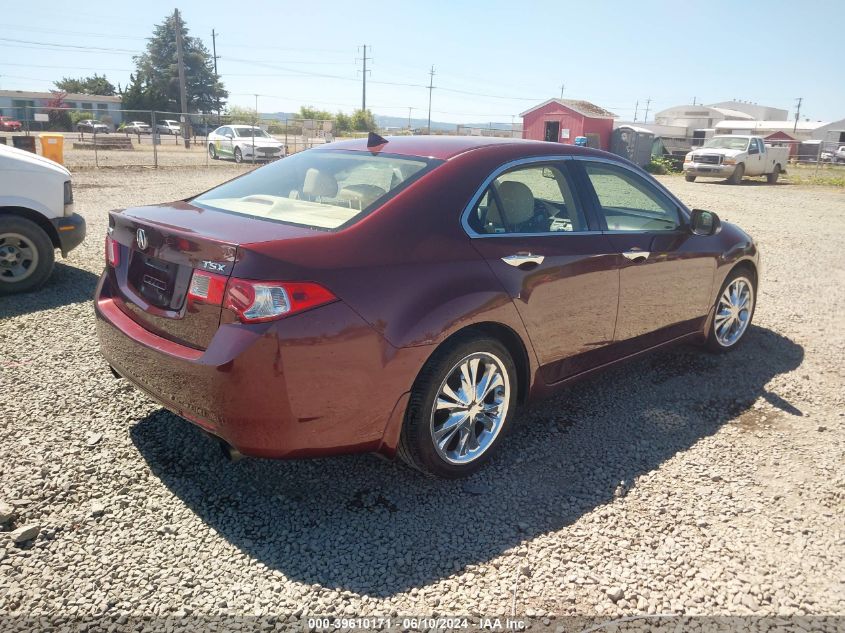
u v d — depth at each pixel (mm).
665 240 4223
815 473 3436
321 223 2922
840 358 5168
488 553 2732
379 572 2590
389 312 2777
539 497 3145
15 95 69188
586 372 3867
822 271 8625
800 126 60219
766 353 5211
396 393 2842
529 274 3305
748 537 2887
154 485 3072
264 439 2648
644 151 33969
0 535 2670
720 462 3520
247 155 24219
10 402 3771
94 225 9312
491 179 3354
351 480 3217
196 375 2639
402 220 2973
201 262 2676
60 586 2426
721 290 4840
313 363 2617
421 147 3543
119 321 3102
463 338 3055
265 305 2543
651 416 4039
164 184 15531
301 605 2402
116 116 67562
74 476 3098
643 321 4145
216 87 88625
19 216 5727
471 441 3289
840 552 2807
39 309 5473
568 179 3771
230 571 2557
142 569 2537
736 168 24719
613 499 3146
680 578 2619
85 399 3859
